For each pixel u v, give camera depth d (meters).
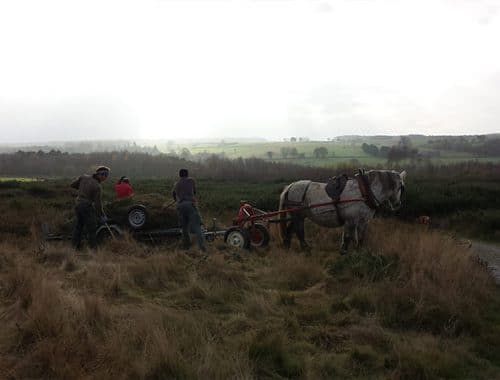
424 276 7.54
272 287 7.76
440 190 21.44
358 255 8.73
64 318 5.26
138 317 5.61
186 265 8.42
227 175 49.28
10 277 6.87
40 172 61.06
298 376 4.76
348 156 101.69
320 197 10.59
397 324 6.22
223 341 5.31
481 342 5.79
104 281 7.33
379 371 4.95
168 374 4.47
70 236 11.07
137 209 10.92
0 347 4.80
